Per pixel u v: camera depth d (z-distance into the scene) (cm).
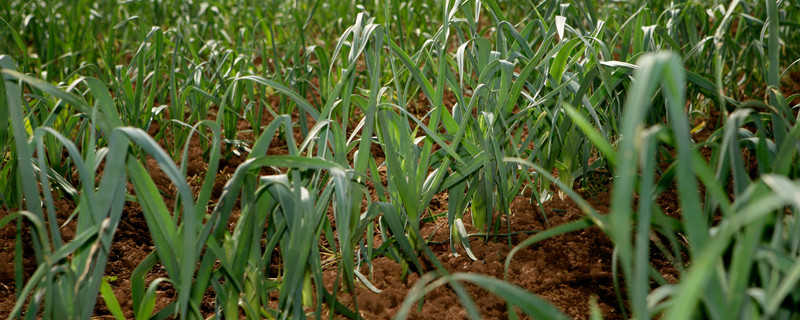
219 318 155
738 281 95
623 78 198
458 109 200
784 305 110
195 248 133
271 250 158
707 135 282
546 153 220
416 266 178
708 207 142
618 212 85
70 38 352
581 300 171
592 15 245
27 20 320
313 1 464
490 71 192
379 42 163
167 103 331
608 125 208
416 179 181
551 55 183
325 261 192
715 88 186
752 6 339
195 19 403
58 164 219
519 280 180
